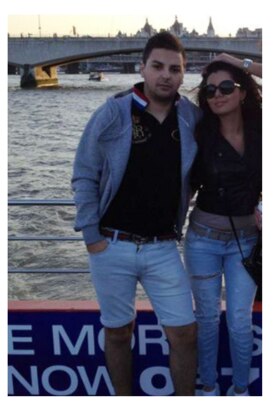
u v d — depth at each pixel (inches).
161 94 79.0
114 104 80.6
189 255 91.0
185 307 86.4
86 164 82.9
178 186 83.8
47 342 105.2
